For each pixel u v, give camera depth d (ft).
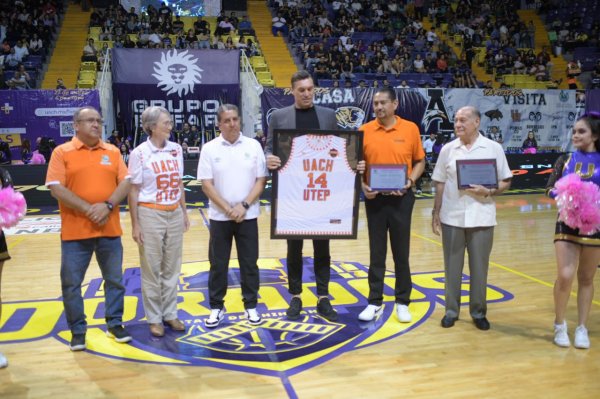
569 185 10.49
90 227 11.03
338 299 14.64
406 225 12.45
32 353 11.12
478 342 11.53
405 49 54.24
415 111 44.50
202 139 44.19
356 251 20.75
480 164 11.92
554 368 10.23
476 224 11.99
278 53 54.34
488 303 14.30
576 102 47.50
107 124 42.34
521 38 62.23
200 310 13.80
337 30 57.82
